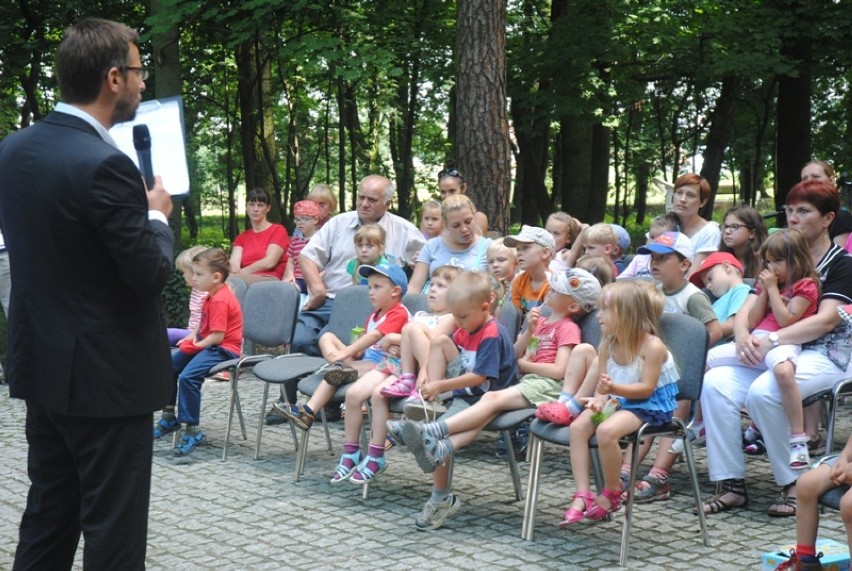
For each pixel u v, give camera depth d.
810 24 13.62
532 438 5.05
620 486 4.25
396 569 4.01
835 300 4.70
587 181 15.43
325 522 4.67
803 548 3.57
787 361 4.54
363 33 11.97
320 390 5.40
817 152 19.73
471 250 6.30
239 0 11.59
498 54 8.84
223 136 21.05
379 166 20.33
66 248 2.83
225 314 6.07
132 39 2.95
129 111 2.98
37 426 3.04
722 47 13.84
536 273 5.48
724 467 4.69
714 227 6.26
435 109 19.20
